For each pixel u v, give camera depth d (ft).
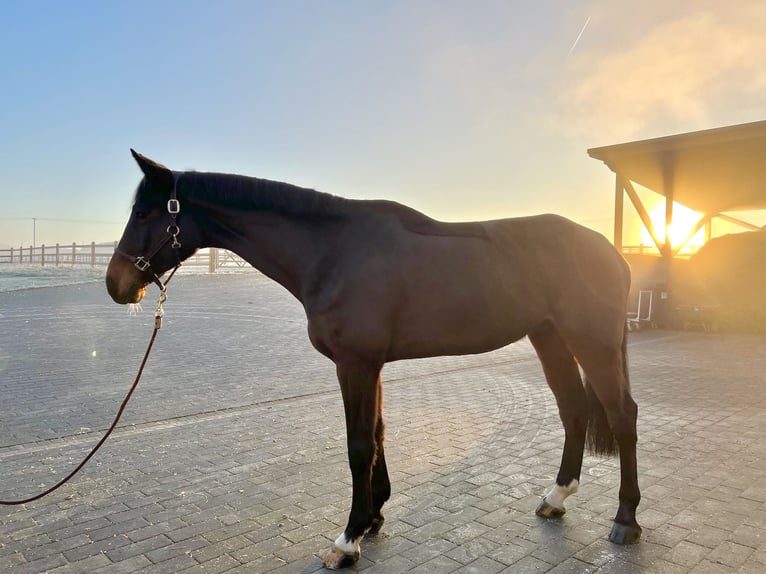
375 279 9.12
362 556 9.36
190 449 14.97
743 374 25.93
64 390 21.45
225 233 9.96
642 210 43.37
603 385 9.89
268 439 15.85
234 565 9.05
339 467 13.62
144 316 45.09
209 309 51.39
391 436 16.14
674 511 11.00
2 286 65.92
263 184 9.75
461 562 9.14
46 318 42.34
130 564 9.07
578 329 9.80
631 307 44.68
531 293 9.73
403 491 12.16
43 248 114.01
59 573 8.79
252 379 24.00
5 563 9.09
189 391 21.67
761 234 41.29
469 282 9.39
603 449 10.56
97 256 107.55
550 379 11.30
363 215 9.63
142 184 9.77
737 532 10.09
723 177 43.24
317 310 9.35
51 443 15.38
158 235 9.70
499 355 31.63
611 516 10.85
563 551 9.48
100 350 30.27
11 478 12.83
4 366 25.73
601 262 10.02
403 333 9.38
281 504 11.46
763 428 16.74
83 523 10.57
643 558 9.20
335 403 20.07
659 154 38.09
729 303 41.75
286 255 9.67
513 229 10.05
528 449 14.96
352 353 9.17
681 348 34.91
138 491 12.12
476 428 16.93
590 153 40.11
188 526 10.45
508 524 10.53
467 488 12.30
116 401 19.95
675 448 14.88
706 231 57.41
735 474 12.98
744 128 33.24
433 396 21.31
